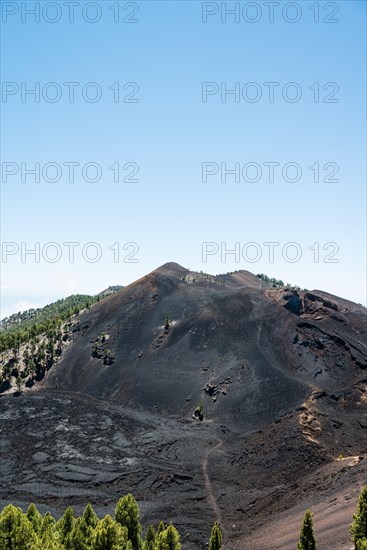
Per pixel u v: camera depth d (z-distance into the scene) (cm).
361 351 10656
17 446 8019
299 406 8656
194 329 12275
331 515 4881
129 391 10819
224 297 13550
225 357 10975
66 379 12144
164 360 11575
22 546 3650
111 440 8294
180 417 9538
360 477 5631
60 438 8331
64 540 4088
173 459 7675
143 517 5875
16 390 11950
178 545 4103
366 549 3344
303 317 12269
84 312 15488
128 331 13225
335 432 7812
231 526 5731
